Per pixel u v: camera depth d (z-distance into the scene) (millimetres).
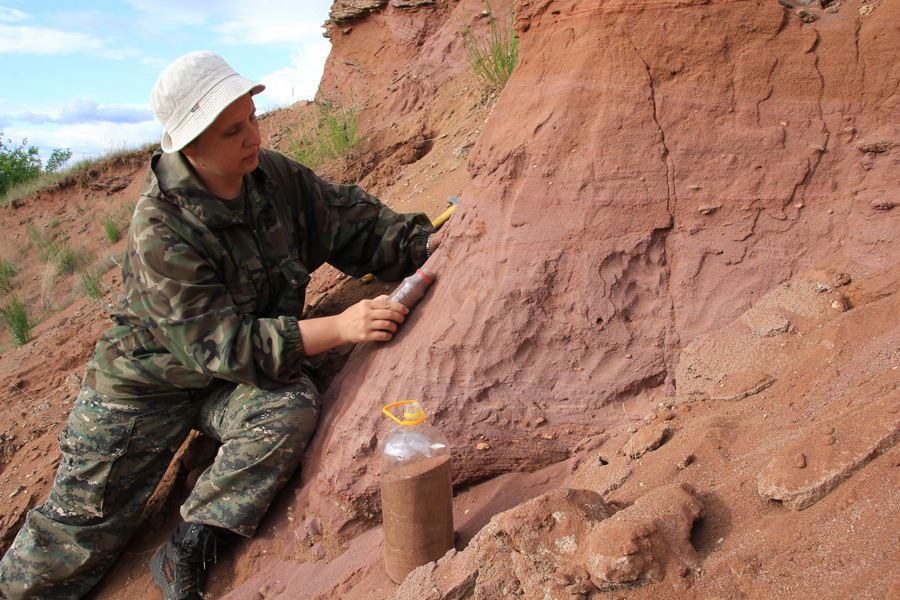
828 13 2123
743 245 1942
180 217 2217
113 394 2385
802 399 1525
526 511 1333
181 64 2100
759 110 2002
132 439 2418
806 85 1992
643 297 1991
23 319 7699
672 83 2078
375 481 2047
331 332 2221
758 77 2020
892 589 927
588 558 1210
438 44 6480
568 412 1967
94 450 2393
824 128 1956
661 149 2029
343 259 2855
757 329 1800
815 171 1938
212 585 2297
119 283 7738
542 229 2084
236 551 2344
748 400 1656
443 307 2162
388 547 1720
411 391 2068
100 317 5969
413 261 2770
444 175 4059
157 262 2139
